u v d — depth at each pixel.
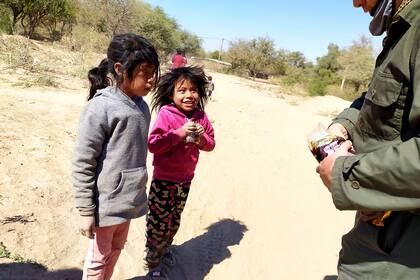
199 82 3.13
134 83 2.32
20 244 3.24
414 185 1.32
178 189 3.17
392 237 1.59
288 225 4.96
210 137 3.36
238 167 6.86
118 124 2.30
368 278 1.66
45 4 20.14
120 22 28.34
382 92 1.54
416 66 1.40
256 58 39.66
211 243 4.18
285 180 6.67
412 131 1.51
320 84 30.30
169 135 2.93
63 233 3.56
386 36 1.62
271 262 4.02
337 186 1.50
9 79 9.52
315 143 1.80
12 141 5.20
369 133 1.68
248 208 5.25
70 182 4.50
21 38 16.59
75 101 8.40
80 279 3.07
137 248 3.72
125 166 2.39
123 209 2.44
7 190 3.93
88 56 17.53
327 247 4.54
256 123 11.09
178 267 3.64
